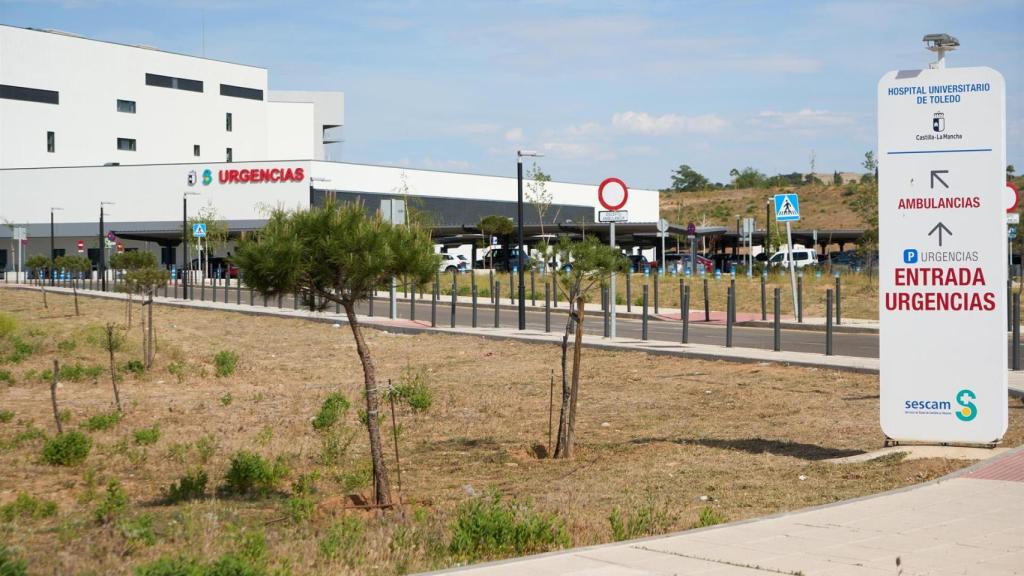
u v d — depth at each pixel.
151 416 15.45
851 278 43.62
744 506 8.60
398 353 23.97
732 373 17.97
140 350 25.06
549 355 21.98
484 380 18.70
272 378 20.31
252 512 9.21
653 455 11.42
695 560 6.40
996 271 10.41
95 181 86.44
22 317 36.19
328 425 13.91
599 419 14.30
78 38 89.31
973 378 10.52
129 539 7.77
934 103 10.48
